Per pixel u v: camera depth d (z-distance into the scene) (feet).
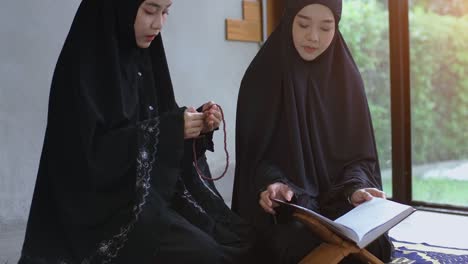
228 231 6.11
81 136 5.30
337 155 6.50
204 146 6.16
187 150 6.12
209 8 12.62
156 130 5.38
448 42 11.04
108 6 5.70
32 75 10.21
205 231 6.05
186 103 12.30
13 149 10.03
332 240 5.12
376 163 6.62
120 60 5.81
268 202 5.57
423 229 9.19
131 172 5.36
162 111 6.40
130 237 5.25
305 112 6.42
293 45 6.42
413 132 11.57
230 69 13.05
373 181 6.41
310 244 5.98
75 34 5.66
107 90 5.58
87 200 5.37
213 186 6.71
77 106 5.36
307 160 6.34
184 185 6.23
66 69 5.56
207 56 12.63
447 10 10.97
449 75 11.11
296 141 6.23
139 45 5.89
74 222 5.36
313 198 6.22
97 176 5.28
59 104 5.53
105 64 5.63
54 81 5.65
